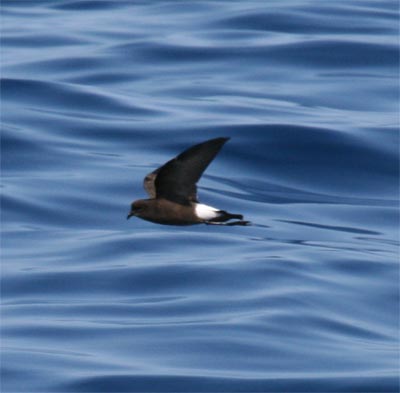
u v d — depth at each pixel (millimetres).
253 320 17031
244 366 15820
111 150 23750
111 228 20828
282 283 18297
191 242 20000
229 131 24219
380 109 25969
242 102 25953
